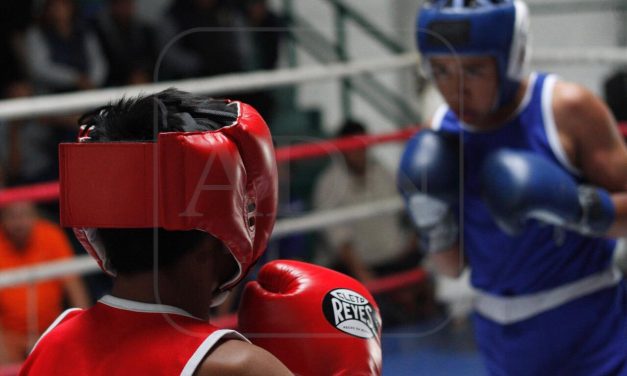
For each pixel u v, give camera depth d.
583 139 2.94
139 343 1.46
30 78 6.12
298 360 1.58
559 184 2.79
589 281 2.98
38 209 5.21
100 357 1.47
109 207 1.44
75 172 1.45
